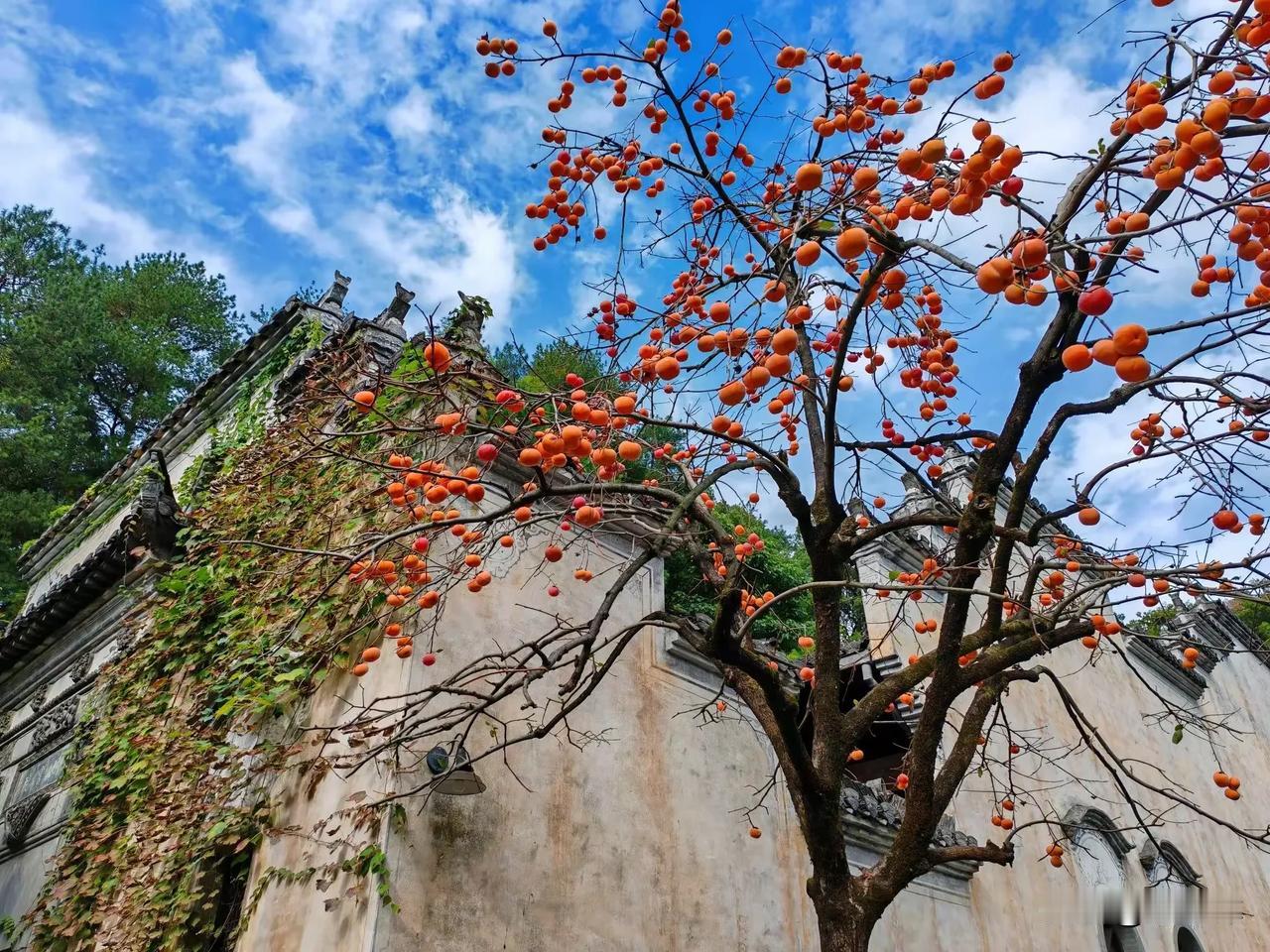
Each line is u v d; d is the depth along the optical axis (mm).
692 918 5809
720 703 6934
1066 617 4570
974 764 9203
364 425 5312
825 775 3891
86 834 6594
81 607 9102
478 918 4707
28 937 7301
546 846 5234
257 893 5031
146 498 8086
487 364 4555
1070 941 9133
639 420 3840
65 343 16609
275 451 7324
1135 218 3262
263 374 10336
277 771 5484
